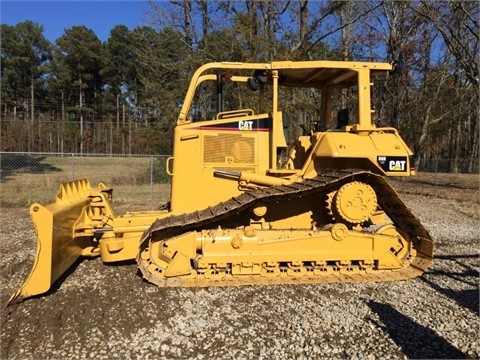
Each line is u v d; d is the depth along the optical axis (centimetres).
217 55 1664
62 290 473
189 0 1838
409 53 2489
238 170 545
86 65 5466
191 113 1809
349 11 1969
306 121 1575
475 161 2553
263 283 487
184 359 328
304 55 1858
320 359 329
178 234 511
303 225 546
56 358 328
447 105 3019
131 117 5003
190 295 458
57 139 4225
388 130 530
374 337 365
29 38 5688
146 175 1722
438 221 1006
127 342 354
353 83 618
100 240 528
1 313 411
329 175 511
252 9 1747
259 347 346
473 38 2088
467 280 524
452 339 363
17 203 1218
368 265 526
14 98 5638
